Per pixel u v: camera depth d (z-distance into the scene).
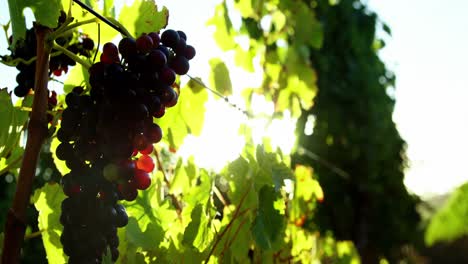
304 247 1.17
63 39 0.89
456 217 4.07
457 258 8.23
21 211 0.70
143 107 0.71
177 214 1.06
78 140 0.73
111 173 0.71
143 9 0.90
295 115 1.41
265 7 1.38
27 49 0.86
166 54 0.76
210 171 1.05
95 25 0.93
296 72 1.42
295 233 1.15
